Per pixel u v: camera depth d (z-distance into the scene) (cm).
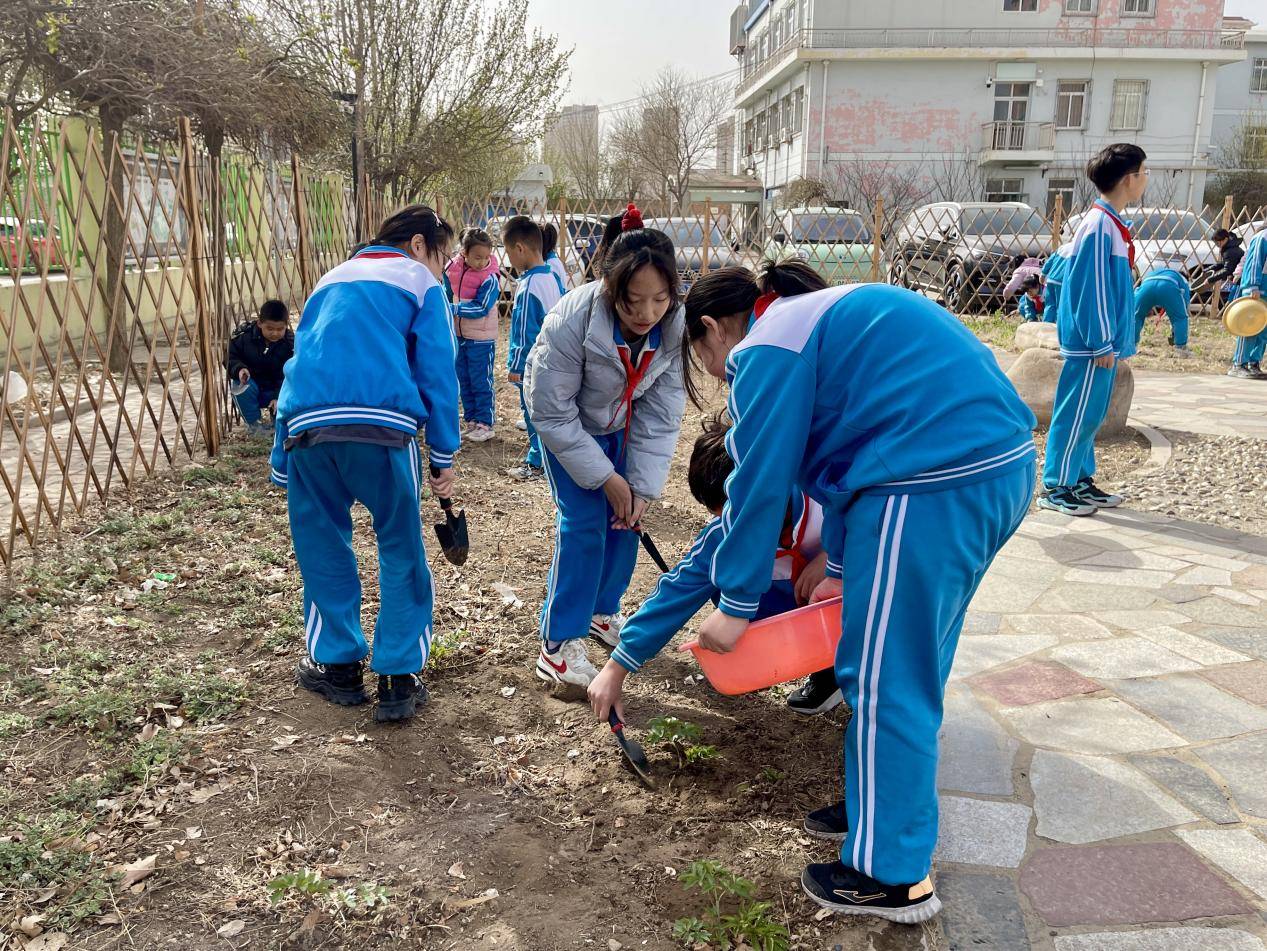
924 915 223
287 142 1291
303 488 306
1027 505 221
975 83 3041
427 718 324
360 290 302
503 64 1866
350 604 322
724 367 259
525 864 253
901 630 211
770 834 262
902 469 203
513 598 421
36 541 450
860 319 210
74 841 251
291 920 229
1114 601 411
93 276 516
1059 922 224
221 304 693
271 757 295
